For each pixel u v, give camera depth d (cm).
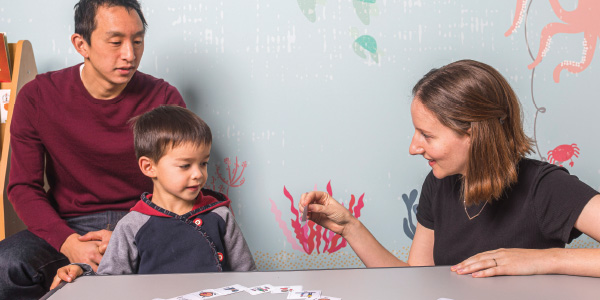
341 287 98
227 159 243
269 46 241
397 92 247
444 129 125
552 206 120
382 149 249
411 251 157
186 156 150
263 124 244
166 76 239
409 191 252
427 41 247
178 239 149
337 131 246
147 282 104
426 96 126
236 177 244
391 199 251
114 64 180
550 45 251
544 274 104
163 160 150
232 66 241
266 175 245
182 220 151
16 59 216
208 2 238
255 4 240
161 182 153
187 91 240
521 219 127
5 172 207
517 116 128
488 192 124
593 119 255
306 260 248
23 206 183
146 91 198
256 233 246
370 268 110
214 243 151
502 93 126
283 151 245
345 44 244
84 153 190
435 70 133
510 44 249
